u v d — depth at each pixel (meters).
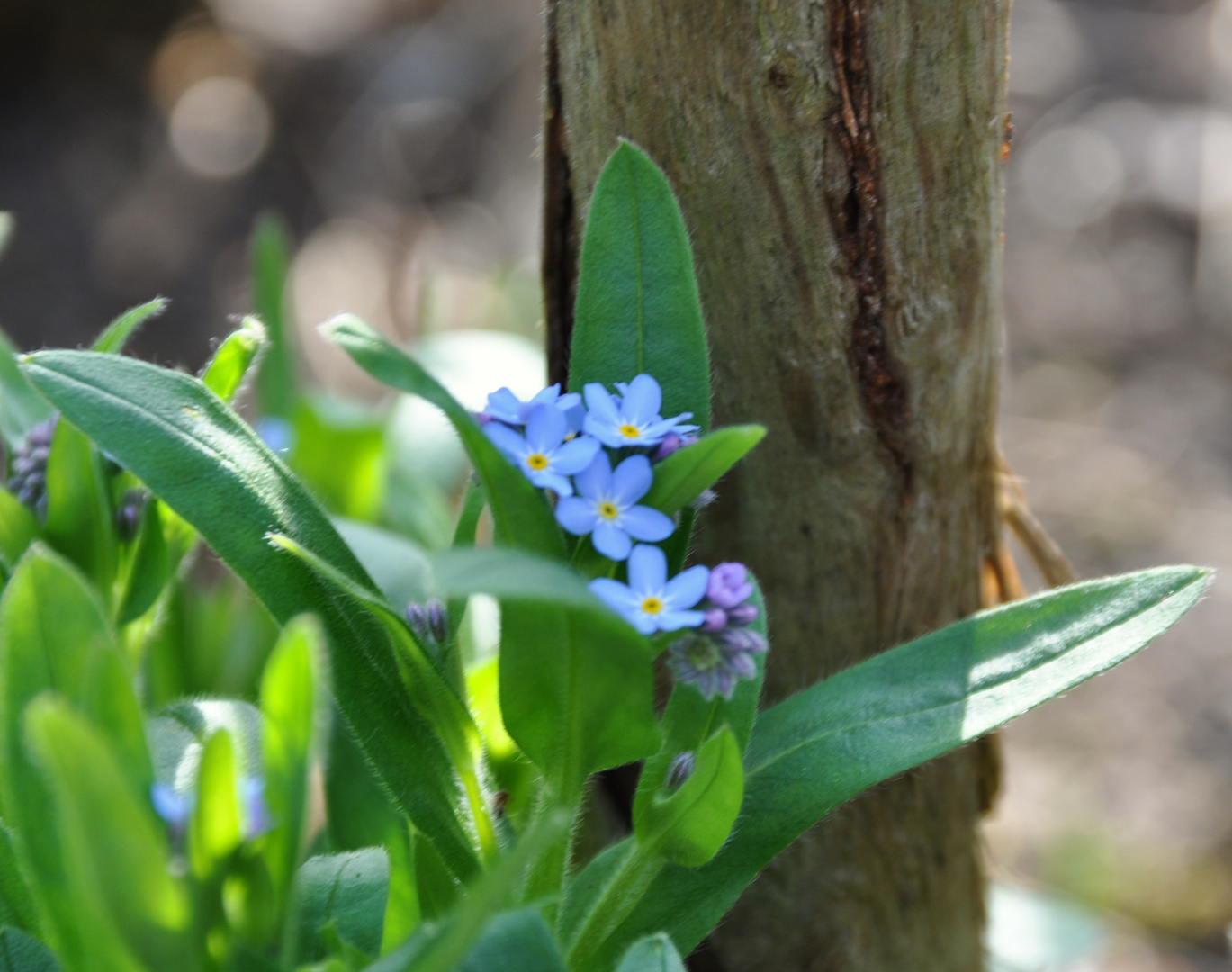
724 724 0.30
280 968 0.28
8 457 0.34
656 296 0.31
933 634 0.32
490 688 0.34
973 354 0.34
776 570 0.34
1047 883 0.63
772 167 0.32
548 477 0.29
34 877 0.29
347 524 0.38
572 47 0.32
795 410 0.33
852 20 0.31
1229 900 0.62
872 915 0.36
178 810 0.28
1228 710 0.71
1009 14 0.32
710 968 0.36
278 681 0.28
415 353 0.52
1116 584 0.31
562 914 0.32
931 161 0.32
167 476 0.30
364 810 0.35
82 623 0.29
